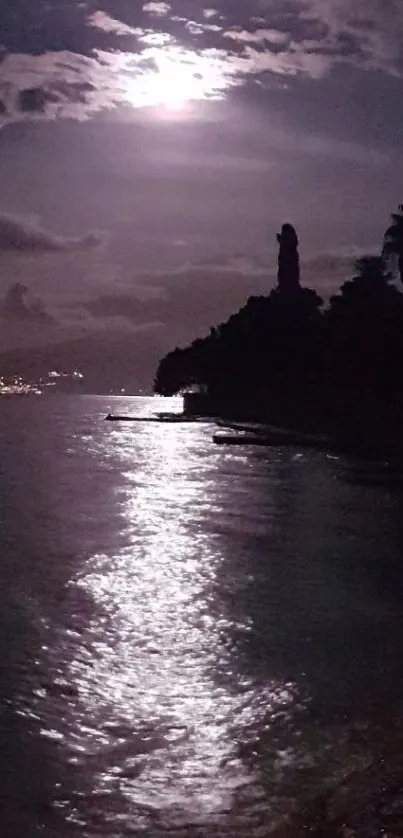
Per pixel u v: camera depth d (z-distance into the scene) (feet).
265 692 61.11
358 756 50.72
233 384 447.42
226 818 44.09
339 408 321.11
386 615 80.79
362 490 177.06
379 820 43.68
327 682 62.85
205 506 153.28
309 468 222.07
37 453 275.18
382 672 65.00
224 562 104.27
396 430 284.00
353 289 330.54
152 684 62.80
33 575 96.48
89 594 88.17
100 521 135.85
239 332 439.63
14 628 75.92
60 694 60.49
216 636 74.13
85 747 52.16
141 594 88.74
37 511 146.61
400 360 307.58
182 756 50.88
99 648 70.79
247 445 301.84
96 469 224.33
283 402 383.45
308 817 44.11
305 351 393.70
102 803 45.62
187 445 304.91
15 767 49.21
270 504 156.04
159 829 43.06
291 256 429.79
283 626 77.25
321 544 115.96
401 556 107.96
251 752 51.67
